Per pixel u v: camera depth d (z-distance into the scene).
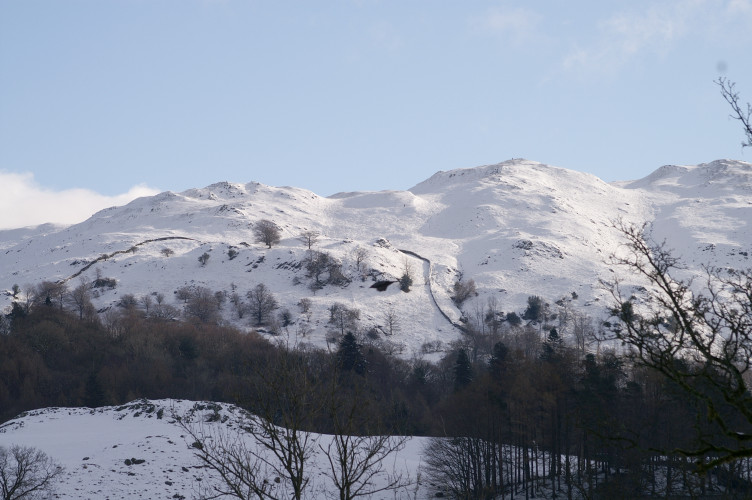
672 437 37.12
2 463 52.44
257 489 20.84
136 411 82.19
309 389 21.03
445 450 68.12
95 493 55.28
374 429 23.52
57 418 83.69
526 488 65.69
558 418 67.50
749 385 22.80
